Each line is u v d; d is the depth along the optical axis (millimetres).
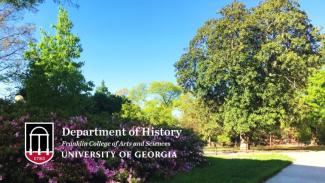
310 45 33344
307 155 22766
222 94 34594
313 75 37188
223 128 34969
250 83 31641
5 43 26219
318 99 38094
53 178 6520
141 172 8859
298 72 32906
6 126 6734
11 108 8172
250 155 22969
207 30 34844
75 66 26922
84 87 26766
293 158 18656
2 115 7234
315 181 9914
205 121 36781
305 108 34188
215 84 33188
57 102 24625
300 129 44469
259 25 33656
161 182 8875
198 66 34531
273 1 33531
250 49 32906
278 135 49031
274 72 33969
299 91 34062
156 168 9250
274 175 11211
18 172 6066
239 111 32594
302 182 9711
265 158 18031
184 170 10867
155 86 66062
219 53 33062
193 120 45719
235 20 33906
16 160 6246
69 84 25469
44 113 8180
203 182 8945
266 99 32312
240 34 32125
